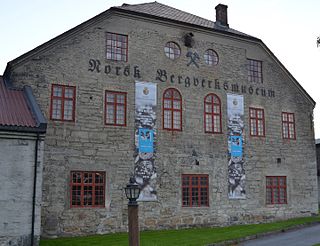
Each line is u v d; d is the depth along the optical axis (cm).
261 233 1633
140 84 1828
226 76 2070
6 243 1256
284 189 2142
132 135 1764
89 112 1697
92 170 1659
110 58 1798
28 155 1320
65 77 1680
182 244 1377
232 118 2039
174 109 1894
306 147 2262
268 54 2230
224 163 1969
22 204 1291
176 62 1939
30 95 1541
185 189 1856
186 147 1881
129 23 1859
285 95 2248
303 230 1761
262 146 2105
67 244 1393
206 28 2033
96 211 1642
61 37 1688
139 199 1734
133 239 998
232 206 1952
